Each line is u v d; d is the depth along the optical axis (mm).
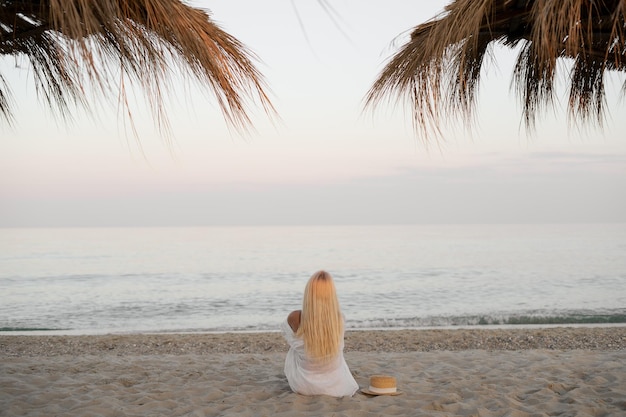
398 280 27453
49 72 3734
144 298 21297
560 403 4527
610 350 8523
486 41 4145
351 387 4820
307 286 4805
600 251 51656
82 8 2504
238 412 4371
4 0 3131
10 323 15477
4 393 5020
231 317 16609
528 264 36812
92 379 5773
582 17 3412
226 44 3365
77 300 20844
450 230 153375
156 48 3139
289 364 4922
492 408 4477
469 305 18531
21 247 67375
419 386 5270
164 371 6277
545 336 10281
